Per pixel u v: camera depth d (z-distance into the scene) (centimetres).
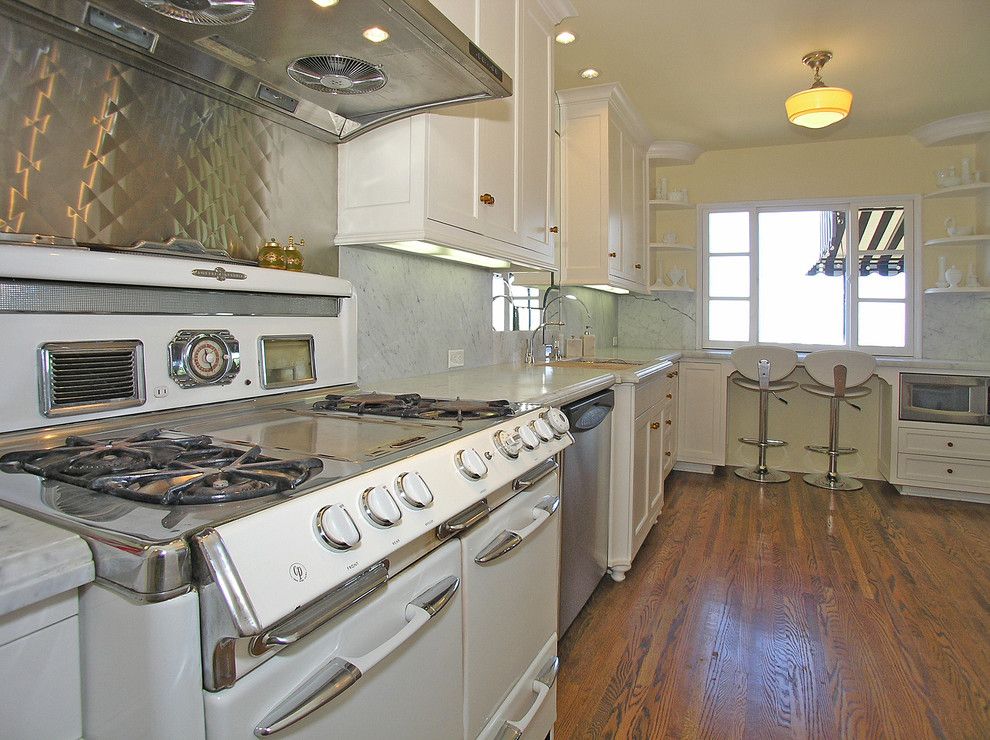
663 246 441
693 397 418
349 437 103
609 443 230
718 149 456
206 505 64
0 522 60
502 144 192
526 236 210
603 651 191
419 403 138
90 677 60
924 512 331
